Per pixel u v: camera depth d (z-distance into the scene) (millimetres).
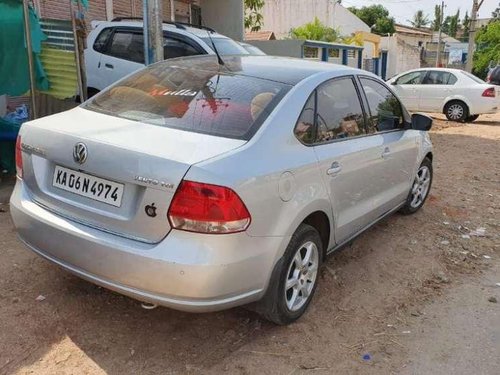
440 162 9102
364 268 4449
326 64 4191
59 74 6512
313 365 3078
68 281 3770
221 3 15305
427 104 15719
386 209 4785
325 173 3453
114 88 3783
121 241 2773
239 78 3576
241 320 3463
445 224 5676
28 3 5957
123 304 3539
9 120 6059
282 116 3234
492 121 15781
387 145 4465
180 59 4160
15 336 3121
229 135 3010
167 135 2963
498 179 7945
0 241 4359
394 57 38156
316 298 3844
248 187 2773
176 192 2635
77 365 2926
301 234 3264
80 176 2963
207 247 2648
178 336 3248
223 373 2943
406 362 3172
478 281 4352
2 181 5910
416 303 3916
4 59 6059
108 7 11008
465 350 3330
